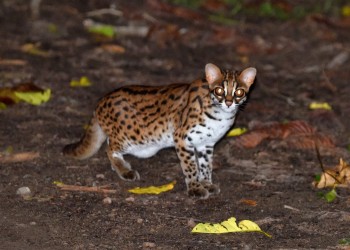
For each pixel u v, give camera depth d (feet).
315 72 59.36
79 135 44.68
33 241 30.45
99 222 32.76
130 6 72.64
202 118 35.99
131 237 31.24
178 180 38.88
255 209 34.96
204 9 76.43
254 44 65.21
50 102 49.85
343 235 31.83
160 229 32.24
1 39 61.93
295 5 80.02
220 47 64.85
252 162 41.63
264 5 76.59
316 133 45.11
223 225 31.86
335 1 81.00
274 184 38.50
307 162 41.75
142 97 38.45
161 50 62.90
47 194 35.83
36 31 64.44
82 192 36.37
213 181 38.86
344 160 41.98
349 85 56.24
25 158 40.50
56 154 41.55
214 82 35.35
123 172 38.78
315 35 69.21
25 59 57.93
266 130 44.91
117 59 59.82
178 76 56.54
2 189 36.19
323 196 36.60
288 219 33.73
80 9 70.85
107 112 39.22
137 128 38.58
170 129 37.58
